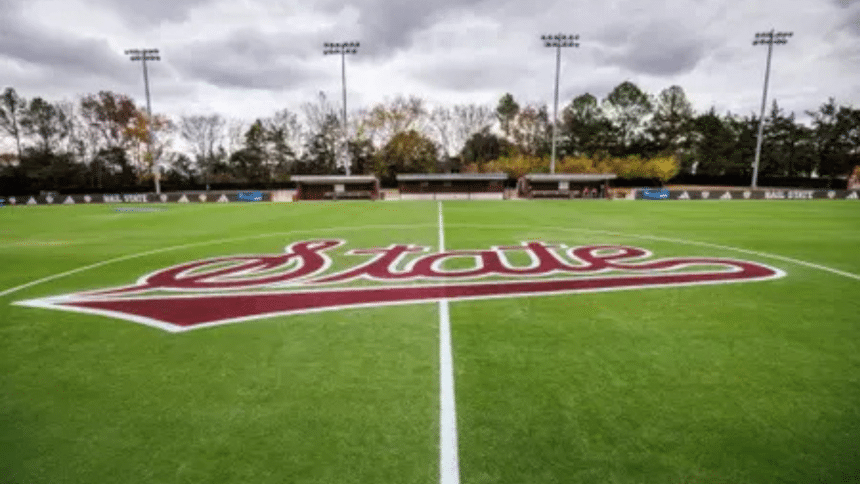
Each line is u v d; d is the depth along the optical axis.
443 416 3.62
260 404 3.86
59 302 7.08
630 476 2.89
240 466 3.03
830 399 3.83
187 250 11.87
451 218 19.36
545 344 5.13
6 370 4.64
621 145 68.31
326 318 6.12
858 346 5.01
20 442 3.35
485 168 59.31
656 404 3.77
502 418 3.59
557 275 8.42
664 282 7.86
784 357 4.71
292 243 12.66
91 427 3.54
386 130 65.69
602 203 30.27
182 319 6.16
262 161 69.31
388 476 2.91
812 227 15.69
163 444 3.30
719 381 4.18
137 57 38.44
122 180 60.34
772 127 60.97
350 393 4.03
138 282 8.38
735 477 2.87
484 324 5.82
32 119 58.75
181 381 4.32
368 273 8.75
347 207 27.86
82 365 4.73
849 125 57.91
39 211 28.11
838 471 2.91
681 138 68.88
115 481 2.90
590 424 3.49
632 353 4.86
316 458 3.11
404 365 4.61
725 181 55.34
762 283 7.77
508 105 74.81
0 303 7.09
